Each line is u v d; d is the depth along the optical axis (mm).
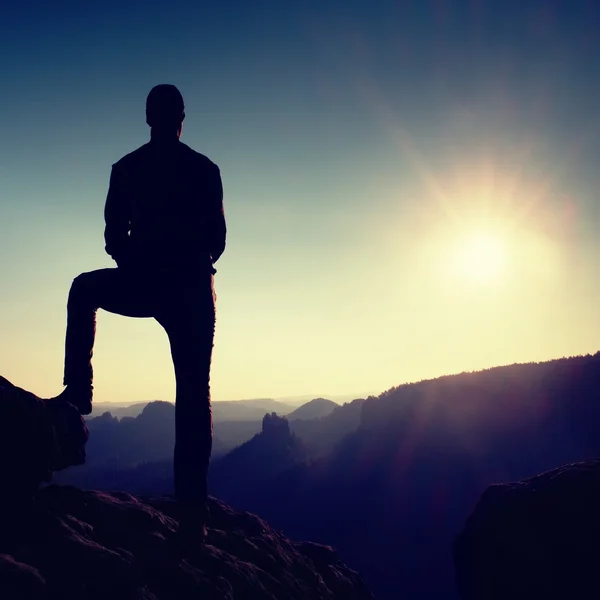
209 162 4945
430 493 135000
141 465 187625
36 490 4164
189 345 4711
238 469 199250
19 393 3918
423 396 185375
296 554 6422
